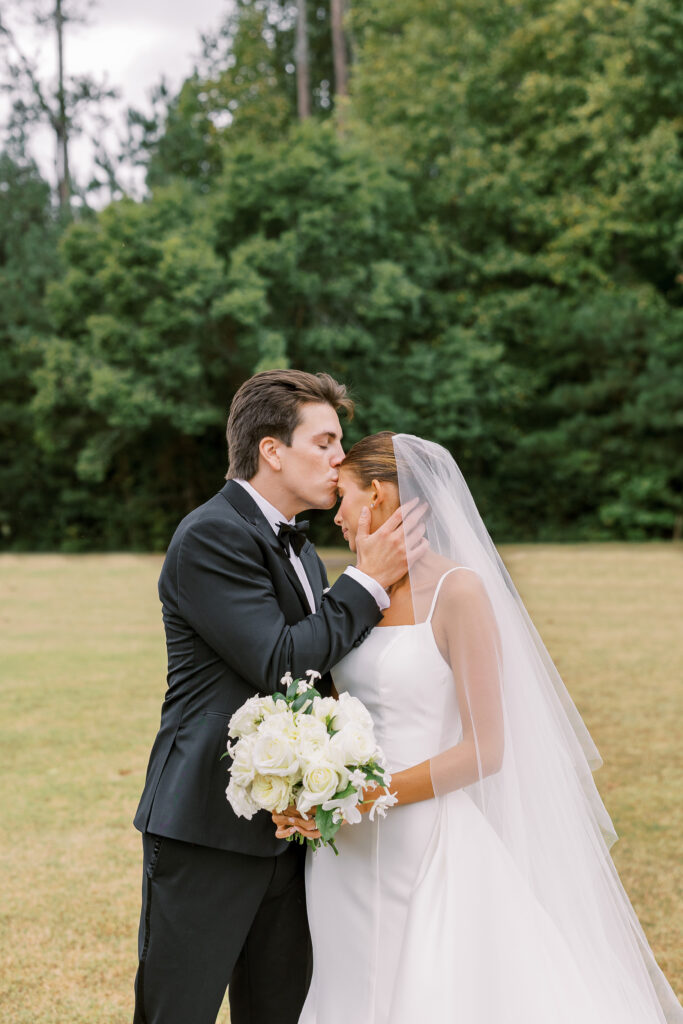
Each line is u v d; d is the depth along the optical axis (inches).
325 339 776.3
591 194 914.7
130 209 792.9
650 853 158.6
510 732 88.4
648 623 387.2
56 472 960.3
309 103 1216.8
